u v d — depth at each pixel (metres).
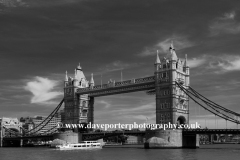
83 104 197.75
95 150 156.12
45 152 147.50
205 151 131.25
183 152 124.75
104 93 188.12
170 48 159.12
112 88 178.88
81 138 185.62
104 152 139.25
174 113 151.50
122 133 169.50
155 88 159.88
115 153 131.75
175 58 157.25
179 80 156.00
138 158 105.38
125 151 141.38
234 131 135.50
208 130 140.38
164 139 143.88
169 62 156.00
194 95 154.25
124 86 173.50
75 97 196.00
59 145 175.50
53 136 192.25
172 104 152.00
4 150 175.75
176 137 143.25
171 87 153.25
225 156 108.75
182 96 157.62
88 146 177.25
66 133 182.25
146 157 107.56
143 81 166.75
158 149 141.25
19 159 114.81
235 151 133.50
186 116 159.62
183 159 99.69
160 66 159.62
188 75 162.88
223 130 137.75
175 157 105.75
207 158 102.50
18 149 186.12
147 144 146.75
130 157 110.62
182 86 157.25
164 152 124.81
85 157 116.56
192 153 120.31
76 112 194.62
